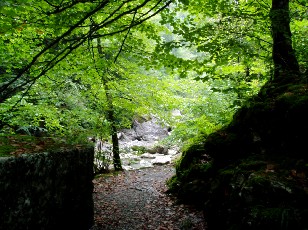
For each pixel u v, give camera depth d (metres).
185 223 6.19
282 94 4.93
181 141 11.75
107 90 9.77
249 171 4.37
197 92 10.09
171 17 5.44
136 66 9.13
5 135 5.48
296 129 4.34
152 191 9.48
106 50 7.52
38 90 8.34
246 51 5.03
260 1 6.04
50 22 4.72
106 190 9.88
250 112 5.36
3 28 3.94
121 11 5.79
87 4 4.51
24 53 6.66
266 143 4.96
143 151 17.45
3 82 7.05
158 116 10.65
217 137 6.13
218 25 5.22
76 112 9.43
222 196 5.01
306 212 3.30
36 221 4.10
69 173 5.15
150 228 6.28
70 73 7.61
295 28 6.56
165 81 9.33
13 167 3.67
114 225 6.56
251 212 3.68
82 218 5.83
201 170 7.63
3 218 3.47
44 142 5.49
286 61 5.61
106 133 11.08
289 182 3.71
